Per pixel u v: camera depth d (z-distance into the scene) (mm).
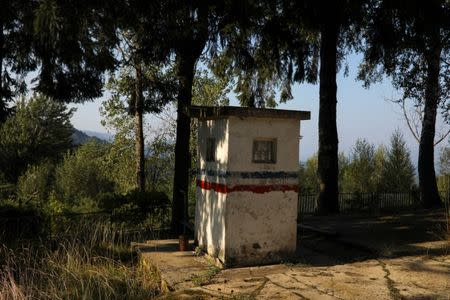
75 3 7914
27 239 9023
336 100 13852
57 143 43250
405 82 12945
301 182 29375
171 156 25203
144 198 10875
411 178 27281
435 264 6457
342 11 12906
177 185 10953
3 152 38688
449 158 29156
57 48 9383
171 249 8172
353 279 5902
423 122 16141
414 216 11031
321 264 6957
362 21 13398
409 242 7922
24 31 9828
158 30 9805
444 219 10125
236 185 6945
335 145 13852
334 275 6141
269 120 7156
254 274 6492
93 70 10477
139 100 12945
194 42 10516
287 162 7297
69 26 7984
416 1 12344
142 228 10750
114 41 9141
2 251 8094
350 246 7945
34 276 6723
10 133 39531
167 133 24766
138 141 20953
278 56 12883
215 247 7195
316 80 15234
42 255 7945
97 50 9352
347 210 15391
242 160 6992
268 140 7215
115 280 6691
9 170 38625
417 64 12938
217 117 7203
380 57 13438
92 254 8055
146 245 8531
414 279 5797
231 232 6914
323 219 11094
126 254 8484
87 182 32844
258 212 7078
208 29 10164
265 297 5305
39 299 5828
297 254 7543
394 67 13312
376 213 12609
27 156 39719
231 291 5582
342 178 29188
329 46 13625
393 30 12797
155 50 10094
